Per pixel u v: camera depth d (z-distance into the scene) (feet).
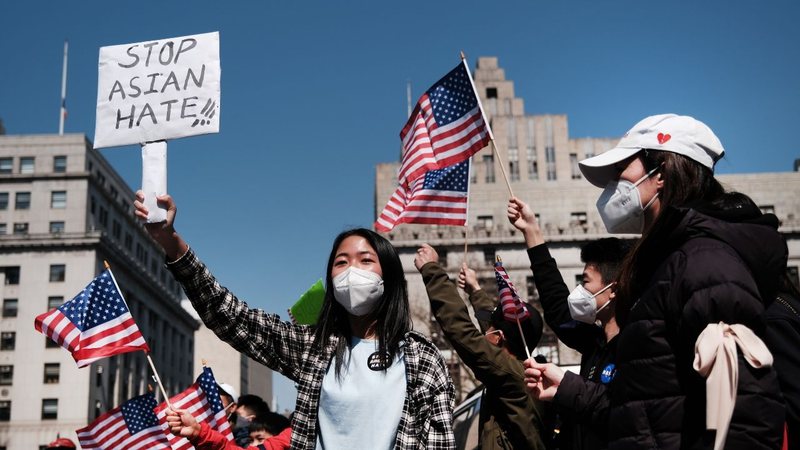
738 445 7.70
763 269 8.89
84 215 207.82
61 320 17.38
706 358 7.95
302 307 19.01
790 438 8.61
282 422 24.08
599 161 10.62
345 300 11.91
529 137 200.44
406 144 19.57
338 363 11.88
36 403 188.55
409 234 174.50
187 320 277.44
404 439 11.30
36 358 191.72
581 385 10.83
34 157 214.90
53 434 186.39
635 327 9.04
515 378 13.99
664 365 8.74
